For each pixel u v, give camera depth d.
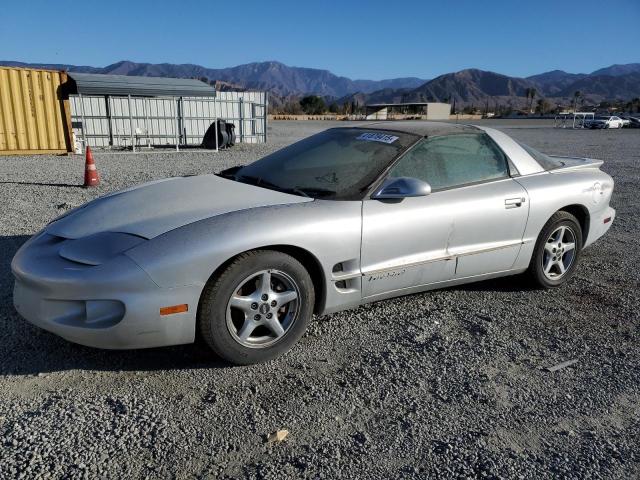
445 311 4.12
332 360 3.33
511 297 4.47
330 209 3.45
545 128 48.69
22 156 16.20
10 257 5.16
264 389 2.99
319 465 2.38
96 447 2.44
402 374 3.18
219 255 3.02
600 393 3.05
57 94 16.58
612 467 2.43
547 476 2.36
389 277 3.67
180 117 20.78
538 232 4.40
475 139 4.27
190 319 3.02
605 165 15.03
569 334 3.81
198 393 2.93
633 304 4.40
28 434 2.50
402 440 2.57
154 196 3.65
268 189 3.77
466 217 3.93
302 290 3.32
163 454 2.42
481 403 2.91
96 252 3.03
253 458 2.41
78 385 2.97
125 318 2.89
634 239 6.53
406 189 3.51
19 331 3.57
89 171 9.80
